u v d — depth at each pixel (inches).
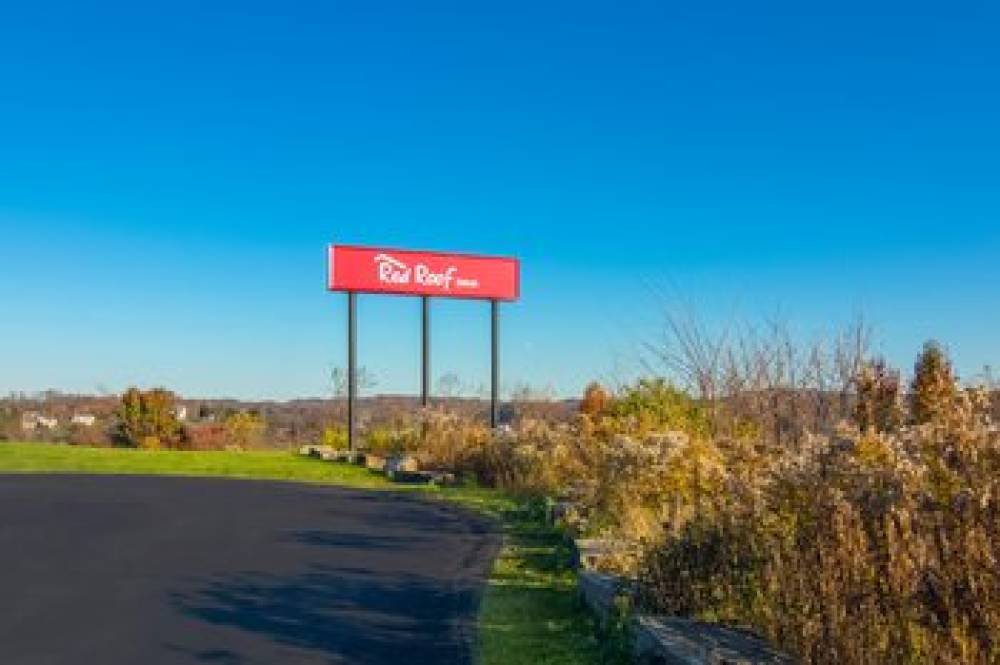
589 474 705.0
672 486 480.1
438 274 1306.6
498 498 772.0
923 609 214.4
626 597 325.4
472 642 315.3
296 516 649.6
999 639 201.3
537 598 383.2
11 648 313.6
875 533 232.2
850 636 226.7
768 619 269.6
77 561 471.2
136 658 301.0
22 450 1215.6
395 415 1331.2
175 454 1219.2
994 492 213.8
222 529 582.9
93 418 1969.7
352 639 321.1
